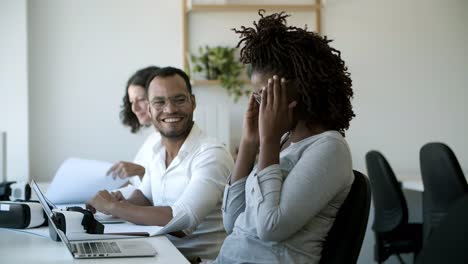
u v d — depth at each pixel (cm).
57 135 477
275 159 156
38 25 473
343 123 161
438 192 334
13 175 461
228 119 449
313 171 149
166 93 236
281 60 158
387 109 511
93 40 481
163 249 175
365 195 154
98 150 483
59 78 477
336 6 503
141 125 369
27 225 208
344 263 152
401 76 512
